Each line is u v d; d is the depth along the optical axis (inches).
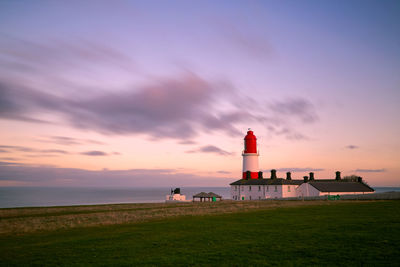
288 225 1112.8
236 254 714.8
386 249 700.0
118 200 6087.6
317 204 2123.5
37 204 4884.4
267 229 1040.2
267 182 3841.0
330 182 3762.3
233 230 1041.5
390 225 1009.5
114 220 1403.8
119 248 816.3
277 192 3703.3
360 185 3836.1
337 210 1599.4
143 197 7652.6
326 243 784.3
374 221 1114.7
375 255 659.4
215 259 680.4
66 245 872.9
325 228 1007.0
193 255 719.1
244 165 4205.2
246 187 4008.4
